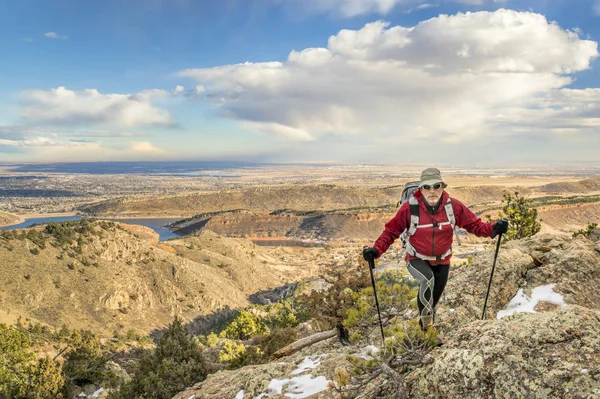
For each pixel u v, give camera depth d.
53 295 158.00
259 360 16.31
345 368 6.66
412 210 4.92
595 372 3.56
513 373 3.94
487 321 5.00
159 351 18.55
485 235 4.89
